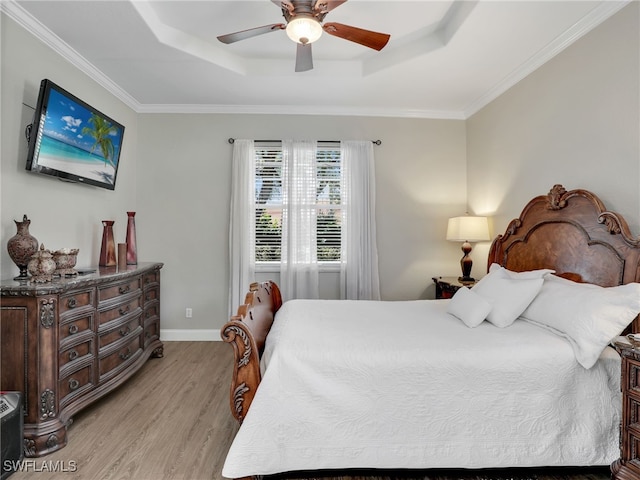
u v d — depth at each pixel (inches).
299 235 158.4
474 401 67.7
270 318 100.8
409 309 104.2
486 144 148.0
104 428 87.7
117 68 122.8
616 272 80.6
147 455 76.8
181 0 95.3
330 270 161.9
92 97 125.0
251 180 159.9
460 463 66.7
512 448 66.9
